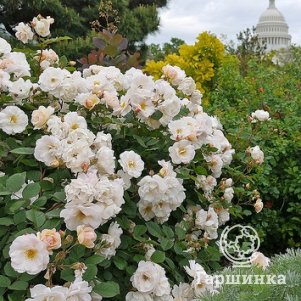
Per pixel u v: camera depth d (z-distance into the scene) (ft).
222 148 11.53
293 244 15.56
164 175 8.91
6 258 7.68
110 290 7.56
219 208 10.89
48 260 6.98
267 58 33.35
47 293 6.73
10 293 7.73
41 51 11.36
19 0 45.52
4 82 9.36
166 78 11.15
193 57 24.38
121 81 10.36
